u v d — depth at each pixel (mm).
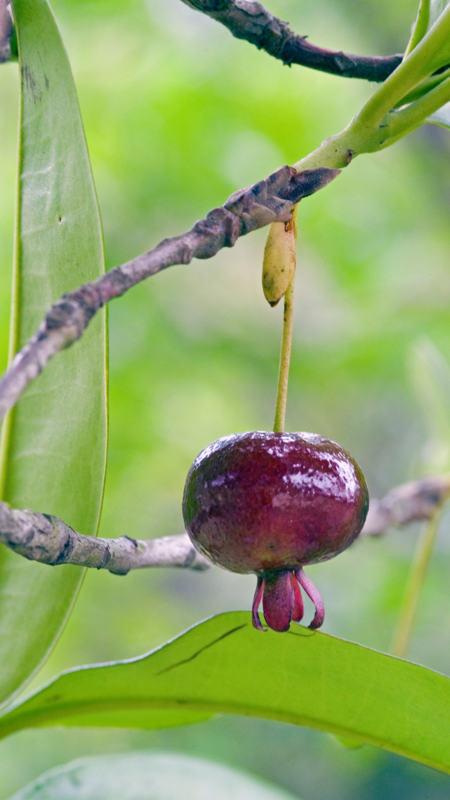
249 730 1062
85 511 341
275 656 346
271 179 323
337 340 1212
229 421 1208
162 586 1283
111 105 1072
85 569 345
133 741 1037
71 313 298
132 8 1037
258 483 330
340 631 1026
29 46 340
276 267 333
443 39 327
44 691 347
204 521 333
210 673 349
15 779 978
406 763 985
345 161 329
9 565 343
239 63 1067
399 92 329
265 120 1078
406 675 344
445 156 1129
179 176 1082
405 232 1190
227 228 313
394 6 1133
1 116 1050
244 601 1333
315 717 352
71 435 341
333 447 335
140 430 1044
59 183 341
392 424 1352
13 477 339
